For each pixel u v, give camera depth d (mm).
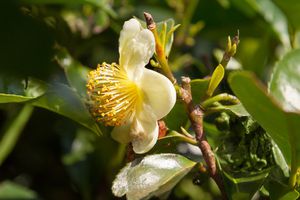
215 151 253
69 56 287
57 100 253
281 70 248
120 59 241
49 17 291
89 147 343
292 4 328
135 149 237
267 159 246
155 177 230
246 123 245
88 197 337
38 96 250
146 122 236
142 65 234
